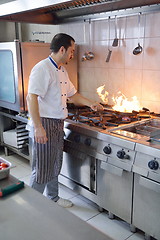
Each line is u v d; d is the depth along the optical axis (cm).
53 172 216
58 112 199
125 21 236
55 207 101
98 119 218
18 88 256
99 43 265
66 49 189
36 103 185
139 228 183
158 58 219
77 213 218
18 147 313
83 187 227
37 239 84
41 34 333
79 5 231
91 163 210
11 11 232
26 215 96
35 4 199
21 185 115
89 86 288
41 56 264
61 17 284
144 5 214
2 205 102
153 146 159
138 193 177
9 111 304
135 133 197
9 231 88
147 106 237
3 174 121
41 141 191
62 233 86
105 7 229
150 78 229
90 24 268
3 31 345
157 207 168
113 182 194
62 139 214
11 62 258
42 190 217
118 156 177
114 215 214
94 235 86
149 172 162
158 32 214
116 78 257
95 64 275
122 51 246
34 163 210
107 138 184
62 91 198
